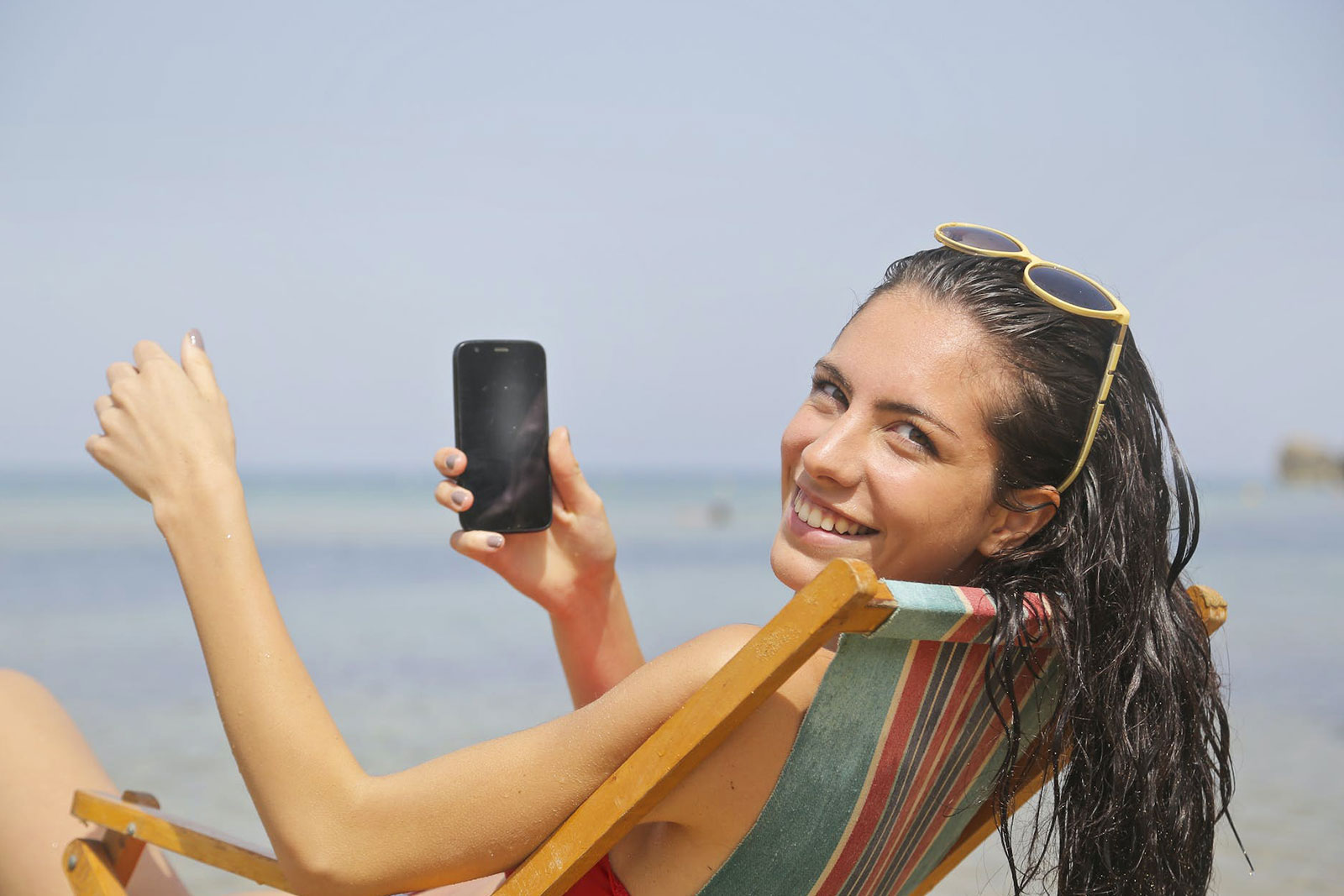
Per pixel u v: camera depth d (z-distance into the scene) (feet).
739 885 4.61
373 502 146.10
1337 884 11.76
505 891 4.58
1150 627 5.00
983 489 5.00
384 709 23.44
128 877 5.96
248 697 4.64
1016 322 4.94
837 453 5.01
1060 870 4.96
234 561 4.81
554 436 6.32
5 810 6.15
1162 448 5.43
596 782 4.46
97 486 156.35
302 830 4.58
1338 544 86.28
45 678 26.78
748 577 61.98
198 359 5.23
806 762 4.29
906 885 5.56
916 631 4.00
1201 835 5.10
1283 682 25.63
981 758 4.92
